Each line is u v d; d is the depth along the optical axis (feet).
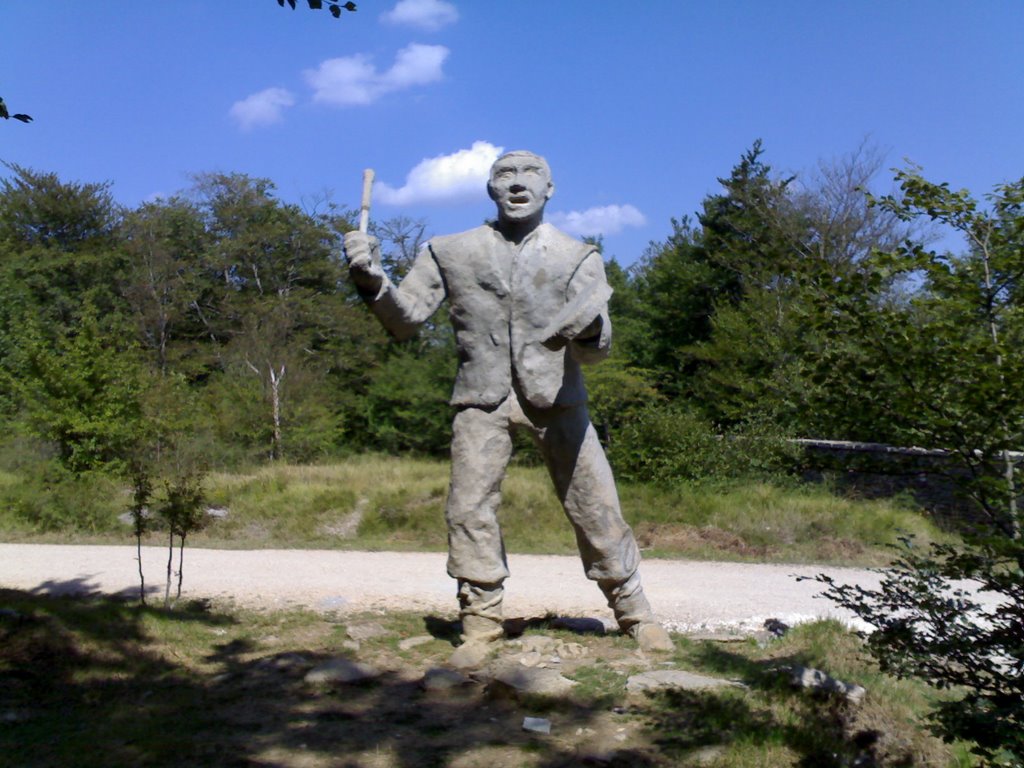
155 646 23.43
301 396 99.30
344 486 60.95
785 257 18.34
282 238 141.69
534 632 24.40
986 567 14.42
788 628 28.37
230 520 55.67
